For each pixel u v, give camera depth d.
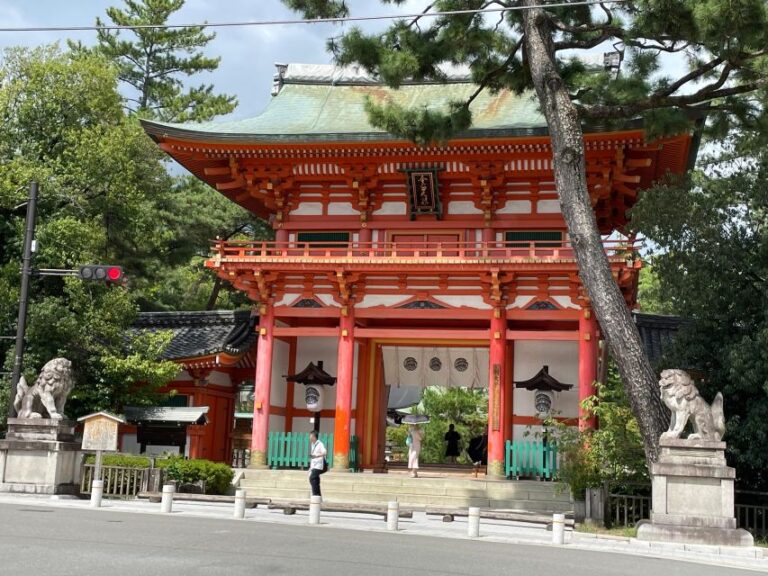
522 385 32.12
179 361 34.44
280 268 32.16
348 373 31.98
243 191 36.78
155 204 49.31
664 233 24.77
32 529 15.41
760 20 19.70
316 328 32.72
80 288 31.91
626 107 24.28
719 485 19.52
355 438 33.78
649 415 21.81
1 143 34.03
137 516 19.59
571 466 24.77
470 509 19.52
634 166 30.94
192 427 32.97
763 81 22.38
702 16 19.69
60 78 34.84
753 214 25.69
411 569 12.63
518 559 14.93
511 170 32.12
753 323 24.30
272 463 32.34
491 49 25.77
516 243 32.66
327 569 12.18
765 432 22.72
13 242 33.25
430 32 25.75
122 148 34.41
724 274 24.39
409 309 32.28
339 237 34.16
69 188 33.59
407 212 33.66
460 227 33.09
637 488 23.81
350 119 34.81
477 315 31.66
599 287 22.53
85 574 10.97
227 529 17.38
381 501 28.94
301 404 35.41
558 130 23.41
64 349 31.83
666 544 18.98
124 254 45.91
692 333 25.38
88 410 32.25
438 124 25.61
